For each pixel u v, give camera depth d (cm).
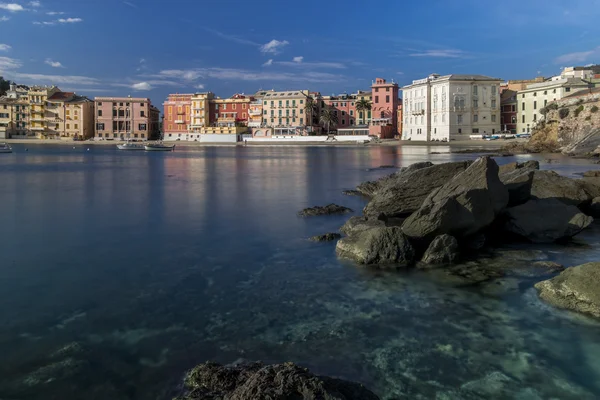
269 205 2675
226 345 905
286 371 682
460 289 1216
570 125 8256
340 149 12019
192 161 7325
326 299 1150
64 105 16675
